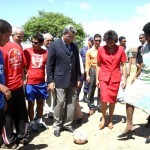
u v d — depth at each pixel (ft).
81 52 29.84
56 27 207.82
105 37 20.47
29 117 20.71
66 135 20.22
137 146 18.33
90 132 20.97
